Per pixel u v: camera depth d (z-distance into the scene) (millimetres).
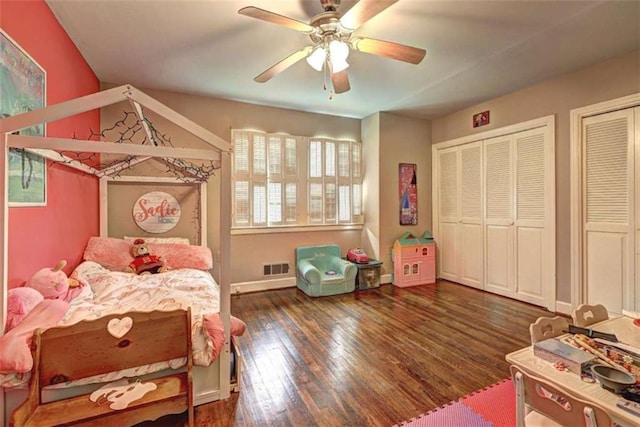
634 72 2791
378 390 2006
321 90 3725
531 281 3693
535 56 2893
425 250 4711
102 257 2869
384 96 3949
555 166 3402
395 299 3943
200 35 2512
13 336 1371
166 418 1741
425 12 2217
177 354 1606
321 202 4703
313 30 1999
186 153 1803
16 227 1700
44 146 1554
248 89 3688
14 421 1288
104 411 1396
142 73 3221
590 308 1736
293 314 3406
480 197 4301
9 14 1627
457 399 1907
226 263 1893
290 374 2195
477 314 3385
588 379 1148
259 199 4285
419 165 4945
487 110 4145
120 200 3447
